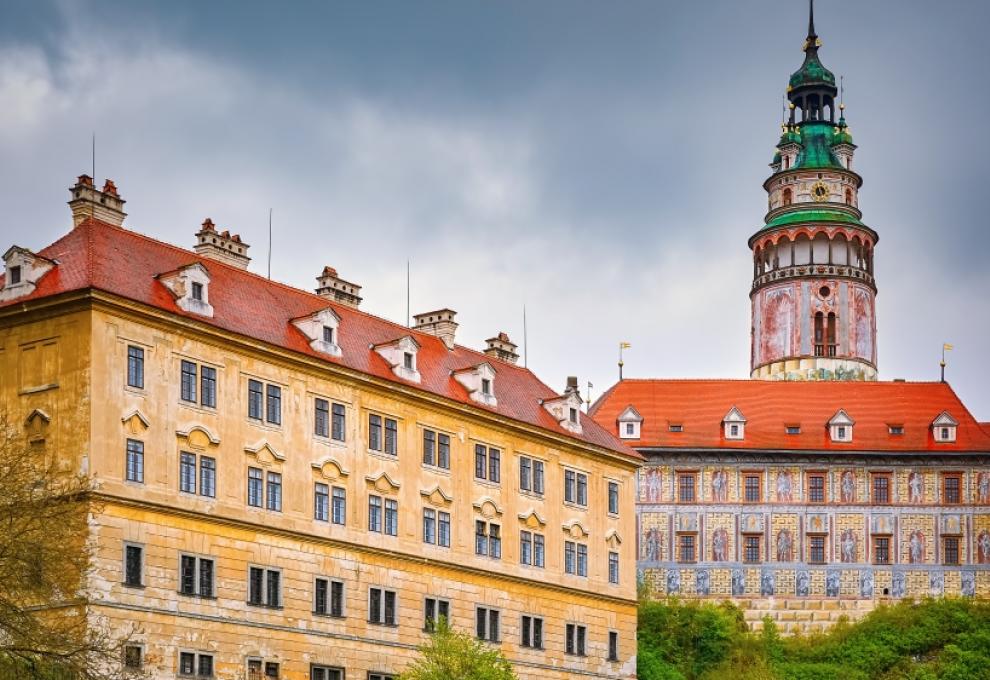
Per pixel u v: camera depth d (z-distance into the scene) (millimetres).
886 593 135125
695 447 136500
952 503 136375
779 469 137000
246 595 80688
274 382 83875
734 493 136750
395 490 89625
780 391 141750
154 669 75688
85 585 73250
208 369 80688
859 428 138875
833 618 134625
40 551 63844
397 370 91250
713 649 125500
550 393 106062
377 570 87875
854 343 151750
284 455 83625
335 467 86375
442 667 82188
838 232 153125
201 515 78875
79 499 73812
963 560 135750
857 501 136500
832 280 152500
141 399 77250
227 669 79188
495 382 101562
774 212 156625
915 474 137000
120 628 74500
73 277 77562
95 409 75062
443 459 93125
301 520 84062
